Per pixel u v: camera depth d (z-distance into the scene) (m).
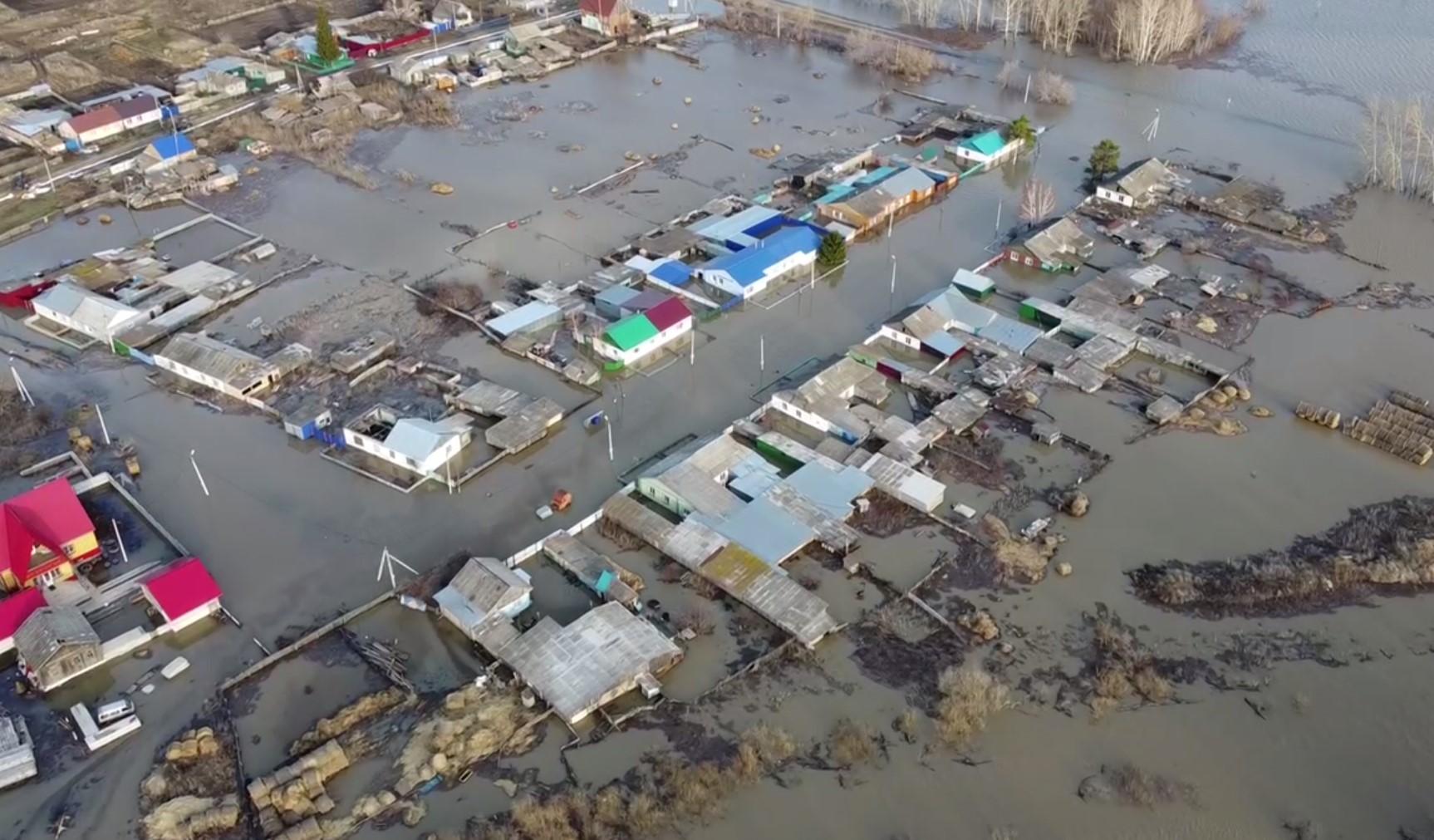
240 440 67.50
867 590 56.59
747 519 59.31
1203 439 66.75
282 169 100.12
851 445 65.81
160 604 53.19
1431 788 46.66
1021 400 69.31
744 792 46.56
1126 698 50.75
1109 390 71.12
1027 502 62.06
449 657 52.91
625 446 66.88
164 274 83.06
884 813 45.72
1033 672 52.03
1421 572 56.78
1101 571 57.50
